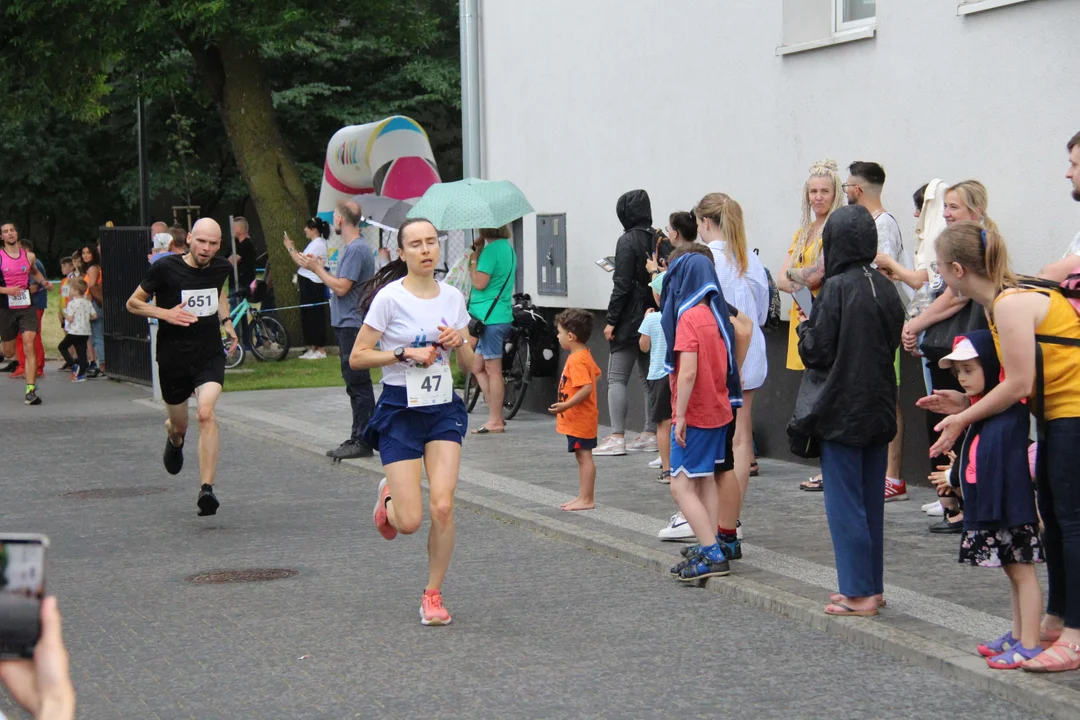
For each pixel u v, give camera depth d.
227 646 5.98
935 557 7.25
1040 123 8.51
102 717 5.00
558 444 12.30
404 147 20.12
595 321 13.80
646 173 12.83
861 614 6.05
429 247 6.35
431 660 5.68
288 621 6.41
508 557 7.82
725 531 7.29
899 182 9.73
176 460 10.05
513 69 15.33
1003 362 5.02
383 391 6.40
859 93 10.05
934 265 8.17
